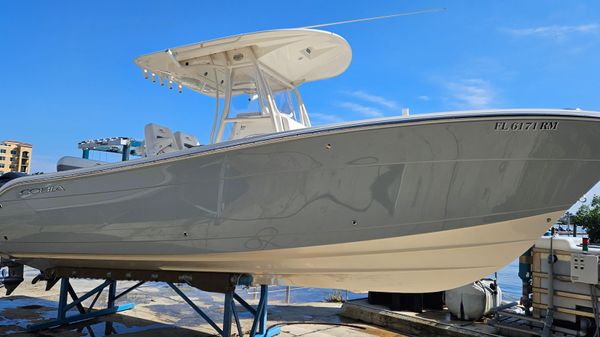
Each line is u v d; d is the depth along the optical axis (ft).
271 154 9.33
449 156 8.64
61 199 11.57
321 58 13.01
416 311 16.83
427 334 15.35
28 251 12.80
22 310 17.38
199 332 15.08
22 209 12.17
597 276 12.37
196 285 11.84
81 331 14.69
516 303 16.11
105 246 11.41
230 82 12.76
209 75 14.07
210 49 12.49
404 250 9.57
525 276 14.66
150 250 10.94
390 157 8.85
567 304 13.35
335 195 9.21
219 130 12.71
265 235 9.77
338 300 22.48
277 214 9.57
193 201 10.07
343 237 9.44
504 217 8.90
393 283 10.73
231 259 10.53
